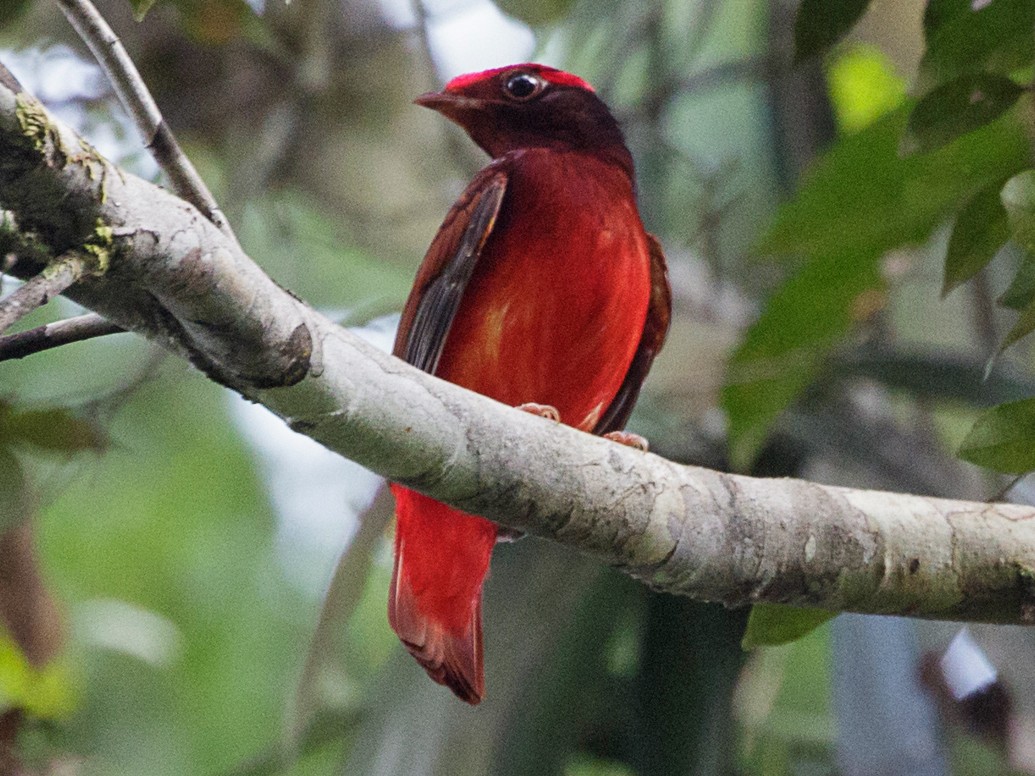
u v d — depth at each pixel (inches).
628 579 434.3
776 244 390.6
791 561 291.7
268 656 577.6
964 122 277.7
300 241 565.6
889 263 464.1
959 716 432.1
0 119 198.7
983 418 262.4
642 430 451.5
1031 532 302.7
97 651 489.7
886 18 479.5
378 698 421.4
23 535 423.5
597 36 541.3
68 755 432.1
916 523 298.0
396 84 566.9
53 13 481.7
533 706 414.6
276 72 548.7
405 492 339.6
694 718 434.0
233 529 606.5
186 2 421.7
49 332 228.7
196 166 584.7
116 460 605.9
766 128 524.1
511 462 267.3
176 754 490.3
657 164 506.6
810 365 406.9
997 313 480.7
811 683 518.3
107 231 210.5
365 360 249.3
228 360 233.0
